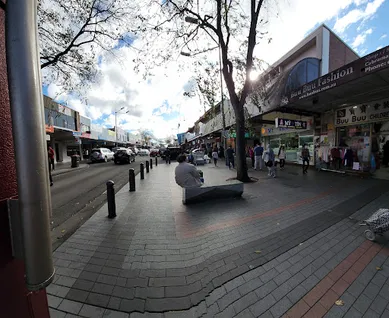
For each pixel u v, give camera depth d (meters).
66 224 4.28
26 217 0.79
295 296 2.21
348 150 9.81
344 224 3.99
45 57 6.98
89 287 2.36
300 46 12.66
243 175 8.48
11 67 0.75
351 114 9.77
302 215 4.51
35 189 0.79
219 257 2.94
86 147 34.56
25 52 0.76
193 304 2.12
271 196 6.12
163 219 4.39
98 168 16.08
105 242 3.39
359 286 2.34
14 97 0.76
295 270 2.64
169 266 2.74
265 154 9.74
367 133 9.17
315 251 3.06
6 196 0.92
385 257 2.88
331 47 11.68
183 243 3.35
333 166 10.67
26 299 0.99
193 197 5.45
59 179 10.66
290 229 3.81
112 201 4.54
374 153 8.89
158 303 2.14
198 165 16.44
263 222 4.16
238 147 8.55
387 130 8.42
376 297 2.18
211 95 8.58
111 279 2.49
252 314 2.00
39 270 0.82
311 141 12.32
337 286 2.35
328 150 11.05
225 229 3.85
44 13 6.38
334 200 5.53
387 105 8.30
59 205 5.83
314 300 2.15
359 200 5.43
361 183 7.53
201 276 2.54
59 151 22.12
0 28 0.94
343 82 6.21
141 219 4.40
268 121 14.61
